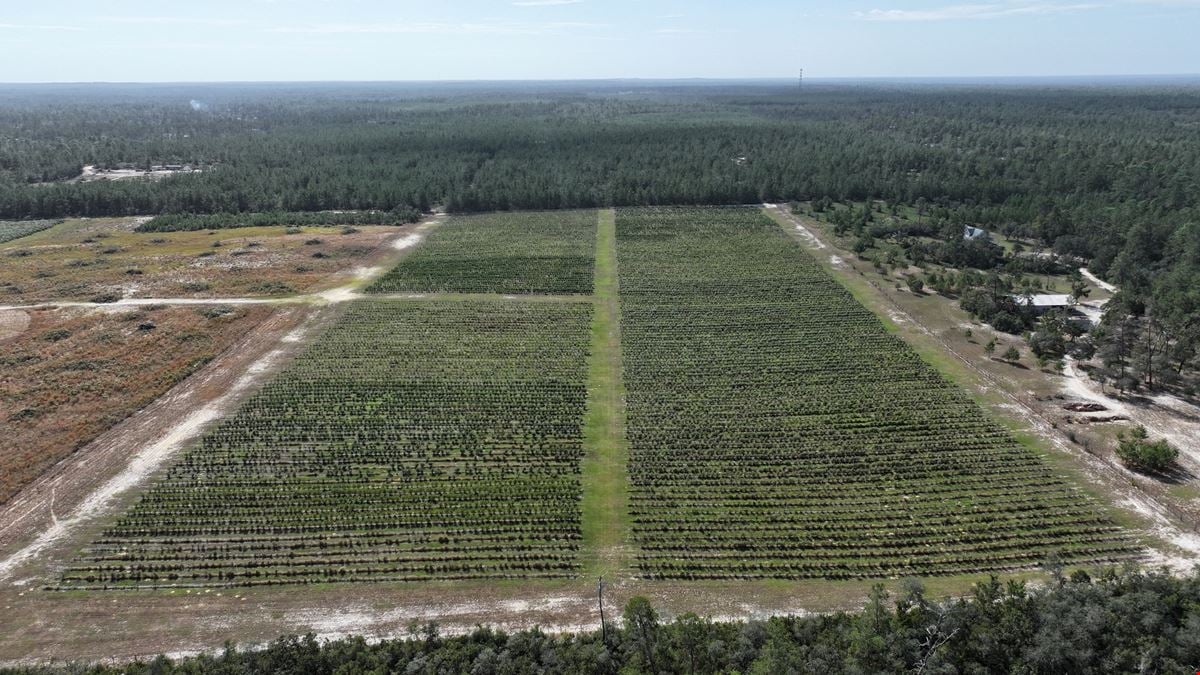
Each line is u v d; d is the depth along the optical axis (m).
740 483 74.44
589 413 88.62
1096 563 62.09
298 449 80.69
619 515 69.69
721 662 48.72
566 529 67.44
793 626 52.66
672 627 51.88
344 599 59.00
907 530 66.81
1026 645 48.03
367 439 82.69
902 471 75.94
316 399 91.88
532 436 83.31
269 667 48.06
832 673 45.88
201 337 111.12
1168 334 97.38
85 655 53.75
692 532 67.12
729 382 96.19
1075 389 92.81
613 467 77.50
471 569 62.22
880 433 83.25
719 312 121.25
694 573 61.88
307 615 57.34
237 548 64.94
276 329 114.62
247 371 100.06
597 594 59.44
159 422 86.75
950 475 75.12
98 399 92.00
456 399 91.81
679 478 75.50
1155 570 60.38
